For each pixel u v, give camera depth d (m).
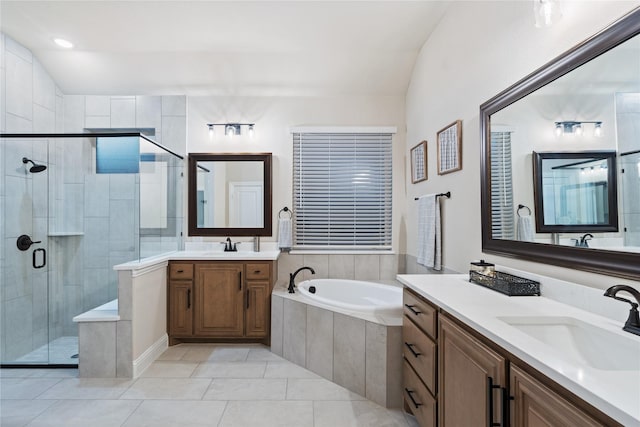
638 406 0.61
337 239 3.72
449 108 2.50
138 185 2.87
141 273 2.61
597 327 1.08
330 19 2.73
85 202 2.93
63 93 3.54
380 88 3.64
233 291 3.15
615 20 1.14
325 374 2.48
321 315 2.53
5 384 2.37
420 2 2.49
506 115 1.76
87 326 2.47
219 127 3.69
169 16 2.70
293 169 3.71
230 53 3.26
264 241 3.68
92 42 3.05
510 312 1.25
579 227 1.30
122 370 2.47
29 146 2.90
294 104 3.71
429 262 2.67
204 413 2.02
